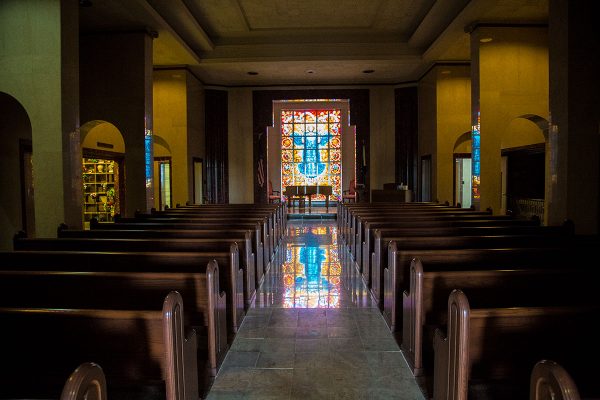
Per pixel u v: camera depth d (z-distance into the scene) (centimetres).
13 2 541
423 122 1236
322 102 1497
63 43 541
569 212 522
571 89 517
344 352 322
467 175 1159
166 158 1195
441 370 220
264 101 1380
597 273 258
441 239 370
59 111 538
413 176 1327
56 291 261
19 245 382
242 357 314
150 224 514
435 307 272
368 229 499
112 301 263
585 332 192
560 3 528
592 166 519
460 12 787
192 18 883
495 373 192
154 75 1115
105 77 816
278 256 707
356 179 1388
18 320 200
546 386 125
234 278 348
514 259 313
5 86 544
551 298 260
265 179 1389
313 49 1062
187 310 273
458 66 1083
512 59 803
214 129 1335
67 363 201
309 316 405
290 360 309
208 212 752
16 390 220
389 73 1238
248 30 1013
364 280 534
